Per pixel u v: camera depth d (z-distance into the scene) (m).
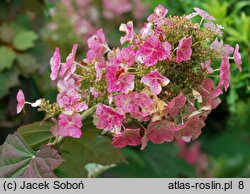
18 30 1.39
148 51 0.69
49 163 0.71
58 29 1.54
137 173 1.56
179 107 0.70
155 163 1.58
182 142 1.65
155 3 1.17
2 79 1.33
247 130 1.58
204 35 0.73
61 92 0.74
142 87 0.71
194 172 1.59
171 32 0.71
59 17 1.56
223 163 1.72
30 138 0.78
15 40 1.36
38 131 0.77
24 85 1.38
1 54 1.33
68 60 0.74
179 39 0.71
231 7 1.19
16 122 1.37
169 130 0.71
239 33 1.12
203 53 0.72
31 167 0.72
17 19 1.42
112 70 0.70
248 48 1.11
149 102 0.69
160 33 0.71
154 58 0.69
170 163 1.58
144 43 0.70
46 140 0.78
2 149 0.73
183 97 0.70
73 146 0.81
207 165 1.72
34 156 0.72
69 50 1.54
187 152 1.67
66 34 1.54
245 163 1.73
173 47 0.71
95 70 0.73
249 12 1.20
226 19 1.12
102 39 0.75
